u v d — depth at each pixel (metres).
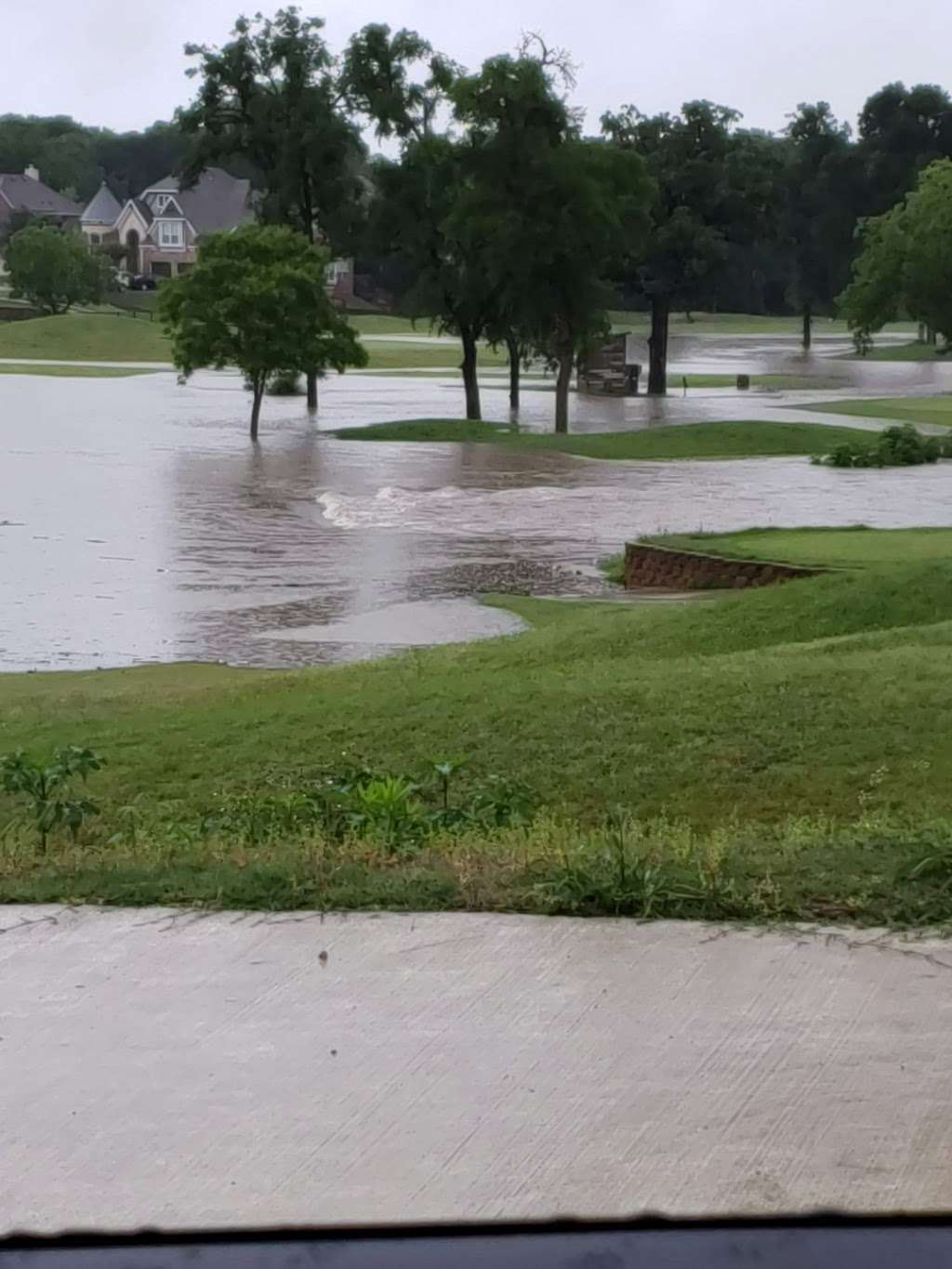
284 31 65.56
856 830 7.98
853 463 45.59
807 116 118.19
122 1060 4.05
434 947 4.79
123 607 23.02
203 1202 3.36
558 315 57.38
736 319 145.88
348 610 22.84
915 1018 4.26
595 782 10.45
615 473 43.56
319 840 6.77
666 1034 4.18
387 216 61.78
